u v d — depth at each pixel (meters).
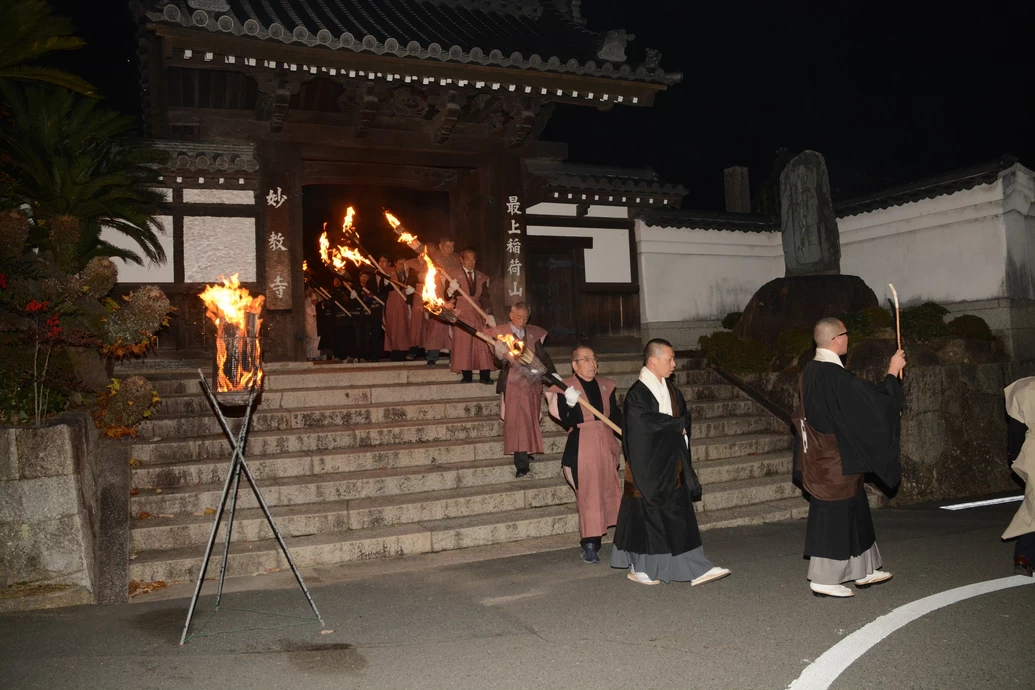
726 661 4.14
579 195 12.09
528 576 5.82
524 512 7.16
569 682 3.92
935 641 4.33
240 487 6.79
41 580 5.31
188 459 7.31
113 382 7.39
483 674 4.04
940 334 10.45
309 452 7.70
